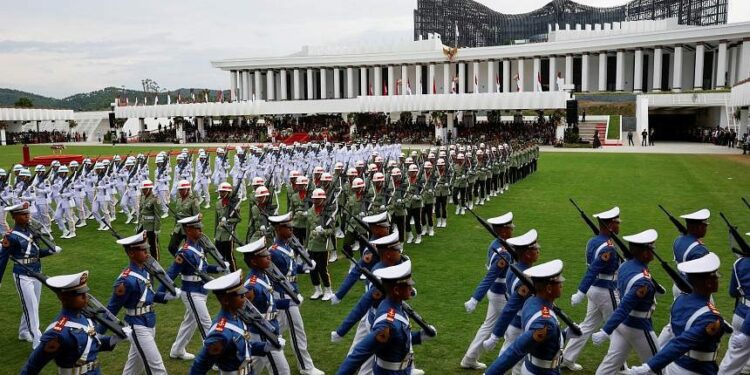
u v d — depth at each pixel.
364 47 108.25
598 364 10.41
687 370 7.44
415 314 7.69
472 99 65.38
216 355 7.24
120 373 10.43
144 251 9.25
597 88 97.69
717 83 82.50
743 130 61.97
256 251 9.33
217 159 32.91
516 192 31.41
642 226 21.75
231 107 86.31
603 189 31.66
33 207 22.06
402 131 76.88
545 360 7.16
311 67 108.69
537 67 96.81
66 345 7.40
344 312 13.35
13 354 11.34
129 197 25.12
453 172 25.41
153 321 9.28
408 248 19.17
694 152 55.78
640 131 70.69
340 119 89.12
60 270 17.05
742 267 9.27
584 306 13.23
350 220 16.33
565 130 65.94
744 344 7.92
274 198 21.22
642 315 8.59
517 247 9.22
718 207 25.30
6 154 62.94
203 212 27.44
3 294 14.99
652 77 94.50
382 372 7.26
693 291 7.60
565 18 135.12
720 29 79.75
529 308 7.26
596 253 10.16
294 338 10.08
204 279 9.65
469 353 10.15
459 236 20.97
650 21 93.62
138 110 90.31
